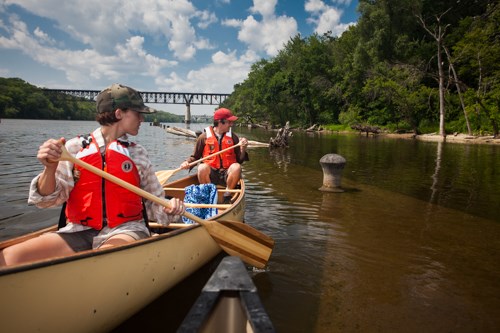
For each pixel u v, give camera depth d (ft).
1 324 4.75
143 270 6.73
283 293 8.38
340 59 146.00
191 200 12.55
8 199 16.83
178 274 7.98
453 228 13.75
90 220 6.75
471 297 8.36
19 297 4.82
